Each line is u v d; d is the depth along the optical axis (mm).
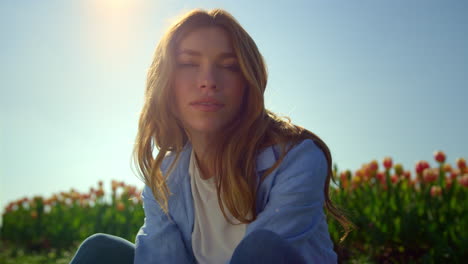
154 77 1365
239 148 1310
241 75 1306
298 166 1244
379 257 3477
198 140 1402
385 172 3893
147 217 1576
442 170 3934
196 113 1278
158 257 1460
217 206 1407
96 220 5918
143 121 1478
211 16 1280
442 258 3172
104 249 1442
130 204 5707
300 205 1218
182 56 1286
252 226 1233
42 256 6062
